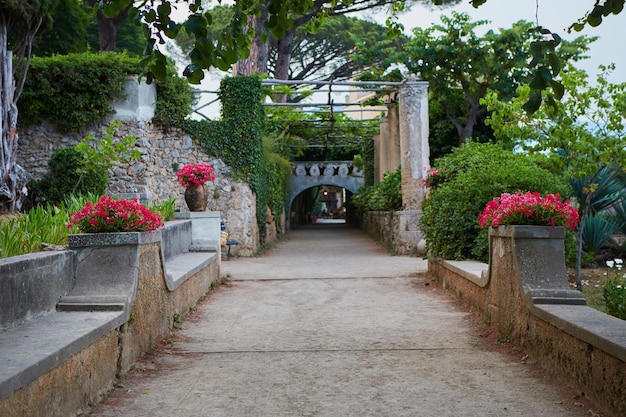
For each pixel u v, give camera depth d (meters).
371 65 17.28
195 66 3.22
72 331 3.33
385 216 16.50
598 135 8.20
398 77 16.80
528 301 4.46
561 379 3.88
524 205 5.02
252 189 14.41
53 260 3.98
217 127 14.16
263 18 17.75
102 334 3.55
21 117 12.58
